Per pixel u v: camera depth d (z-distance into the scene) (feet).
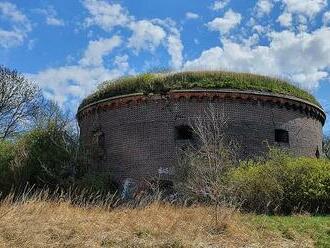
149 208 50.88
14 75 158.40
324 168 69.10
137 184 97.96
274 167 68.69
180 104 98.78
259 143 98.17
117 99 103.30
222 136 86.43
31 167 101.60
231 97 98.63
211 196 53.11
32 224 40.96
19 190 89.04
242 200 63.31
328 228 48.62
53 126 107.34
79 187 93.66
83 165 101.65
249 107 99.35
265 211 64.85
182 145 96.02
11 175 101.14
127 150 100.83
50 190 96.73
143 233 41.78
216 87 98.78
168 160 96.53
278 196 66.44
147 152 98.73
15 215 42.29
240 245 41.47
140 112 101.09
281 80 105.19
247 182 66.64
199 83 99.30
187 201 65.31
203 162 73.20
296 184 67.05
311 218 55.88
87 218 45.52
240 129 97.50
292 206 66.33
